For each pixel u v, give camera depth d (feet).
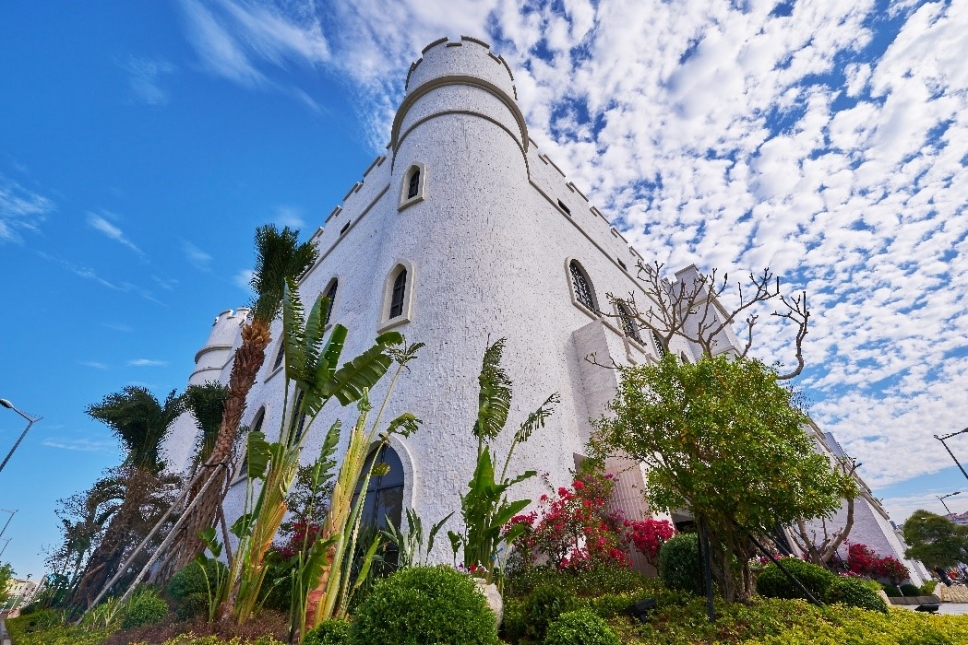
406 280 37.73
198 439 61.67
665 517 32.94
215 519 27.25
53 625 28.14
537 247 44.78
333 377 23.73
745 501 17.71
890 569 51.49
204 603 21.94
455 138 46.21
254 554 20.13
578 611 16.20
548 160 65.41
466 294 35.40
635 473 33.78
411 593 12.64
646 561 30.14
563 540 25.64
